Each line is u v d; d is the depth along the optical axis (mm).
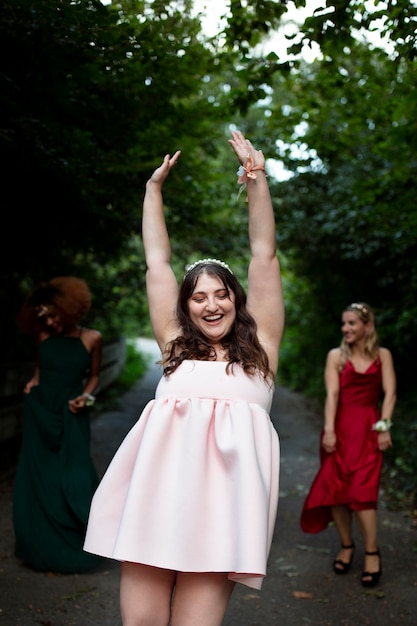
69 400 4477
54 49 4105
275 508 2406
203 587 2266
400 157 5668
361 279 10555
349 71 6137
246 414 2361
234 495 2256
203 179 7430
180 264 12586
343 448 4406
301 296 14078
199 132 6305
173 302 2693
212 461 2330
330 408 4520
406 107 4727
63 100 4602
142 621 2277
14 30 3789
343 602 3900
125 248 8000
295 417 10906
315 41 3775
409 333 8203
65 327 4645
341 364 4574
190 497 2238
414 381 9320
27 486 4266
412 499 6070
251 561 2139
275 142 6637
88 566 4160
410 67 4234
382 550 4812
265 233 2674
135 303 14609
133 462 2428
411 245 7223
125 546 2199
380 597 3973
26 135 4172
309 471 7262
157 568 2303
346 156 7508
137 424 2477
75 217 5629
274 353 2621
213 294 2549
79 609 3615
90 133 4723
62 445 4352
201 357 2508
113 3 4191
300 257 11555
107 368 11961
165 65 4668
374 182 6262
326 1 3496
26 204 5242
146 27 4250
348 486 4285
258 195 2678
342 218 8828
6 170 4742
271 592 4020
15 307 8055
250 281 2680
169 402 2418
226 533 2223
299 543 4996
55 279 4660
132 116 5277
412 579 4270
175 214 7500
